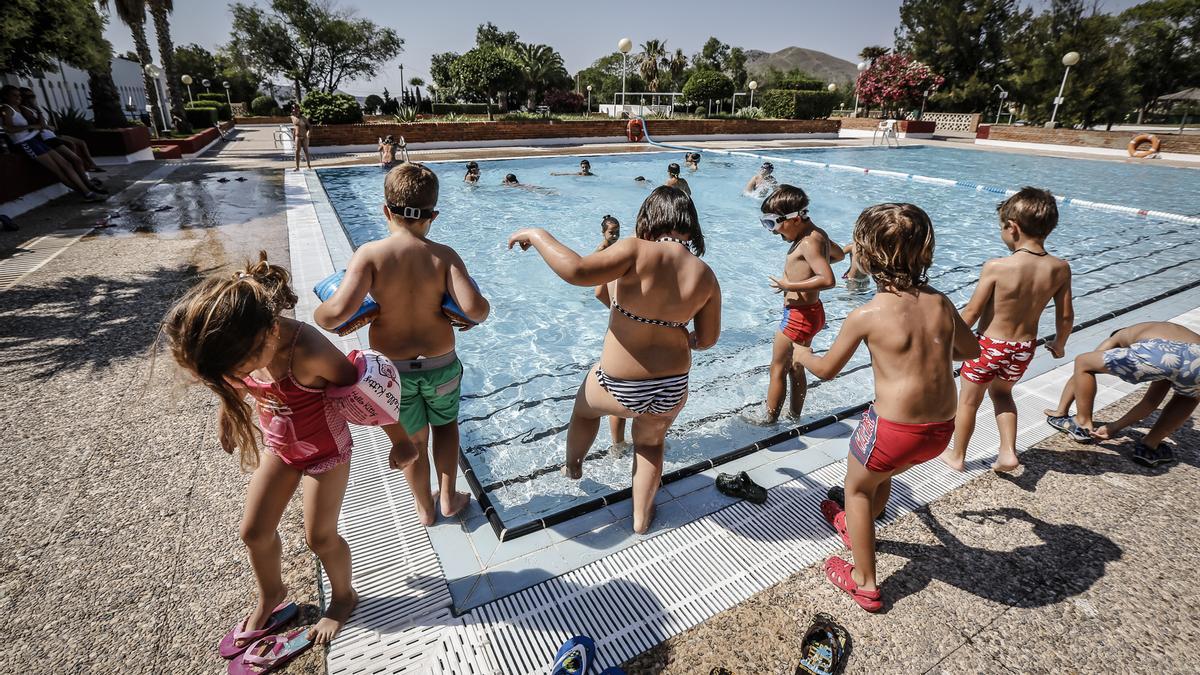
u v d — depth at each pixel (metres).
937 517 2.68
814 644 1.96
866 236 2.10
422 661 1.90
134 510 2.55
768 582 2.29
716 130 24.52
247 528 1.80
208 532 2.44
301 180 12.11
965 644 2.04
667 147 21.06
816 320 3.43
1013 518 2.68
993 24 38.72
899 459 2.07
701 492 2.82
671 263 2.16
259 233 7.45
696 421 3.78
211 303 1.47
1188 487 2.91
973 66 40.06
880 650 2.01
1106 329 4.94
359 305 2.01
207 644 1.96
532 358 4.76
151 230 7.57
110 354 4.04
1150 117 46.88
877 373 2.13
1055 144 22.72
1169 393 3.78
